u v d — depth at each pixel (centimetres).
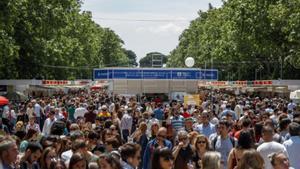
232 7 5644
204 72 4772
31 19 5381
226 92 8350
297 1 4294
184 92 4803
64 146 1291
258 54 7512
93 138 1377
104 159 903
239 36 5962
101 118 2269
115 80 4753
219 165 879
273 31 5028
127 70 4750
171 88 4784
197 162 1270
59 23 5669
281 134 1486
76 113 2911
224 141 1350
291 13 4394
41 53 5912
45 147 1178
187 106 3116
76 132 1357
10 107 3177
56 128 1515
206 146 1270
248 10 5188
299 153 1227
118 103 3297
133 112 2644
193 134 1410
